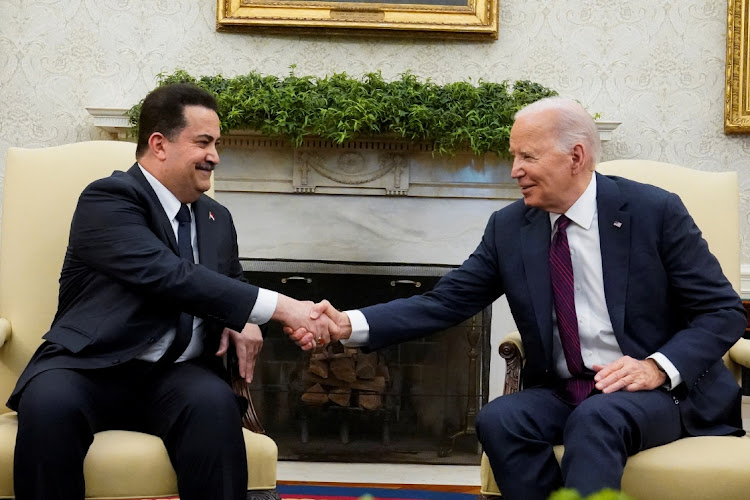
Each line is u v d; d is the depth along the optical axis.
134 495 1.89
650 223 2.16
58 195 2.42
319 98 3.43
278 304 2.12
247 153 3.60
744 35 3.75
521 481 1.94
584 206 2.18
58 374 1.96
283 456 3.64
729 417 2.15
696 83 3.83
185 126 2.17
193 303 2.05
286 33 3.80
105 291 2.11
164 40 3.80
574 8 3.83
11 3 3.78
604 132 3.62
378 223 3.63
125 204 2.13
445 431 3.67
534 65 3.83
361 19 3.76
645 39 3.83
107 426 2.03
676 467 1.88
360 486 3.25
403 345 3.68
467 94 3.47
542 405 2.08
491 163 3.58
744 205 3.80
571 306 2.15
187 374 2.04
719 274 2.15
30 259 2.38
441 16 3.77
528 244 2.22
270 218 3.63
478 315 3.68
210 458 1.89
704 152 3.83
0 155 3.76
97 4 3.79
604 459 1.82
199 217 2.28
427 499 3.08
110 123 3.58
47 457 1.83
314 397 3.65
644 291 2.14
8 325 2.32
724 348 2.06
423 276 3.65
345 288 3.66
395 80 3.77
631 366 2.01
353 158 3.59
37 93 3.78
